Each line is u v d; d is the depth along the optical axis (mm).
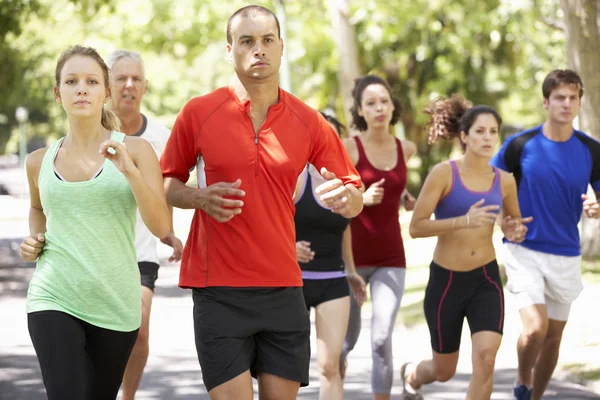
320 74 41562
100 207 6707
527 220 9414
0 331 16375
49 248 6758
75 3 29438
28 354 14078
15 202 70062
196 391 11508
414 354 14078
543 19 28406
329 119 10680
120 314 6816
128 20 37438
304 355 6922
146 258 9367
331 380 8703
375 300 10070
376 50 41125
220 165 6766
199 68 55594
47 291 6699
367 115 10445
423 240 32500
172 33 38312
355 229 10211
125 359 7008
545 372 10164
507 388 11633
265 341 6879
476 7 34781
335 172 7141
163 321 17406
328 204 6883
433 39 40156
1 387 11805
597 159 9898
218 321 6727
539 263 9773
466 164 9242
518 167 9891
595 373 12086
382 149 10492
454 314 9164
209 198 6488
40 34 45656
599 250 22266
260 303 6754
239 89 6871
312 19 37188
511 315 16922
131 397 9281
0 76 38781
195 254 6871
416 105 43250
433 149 46531
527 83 42094
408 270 24172
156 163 6867
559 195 9773
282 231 6844
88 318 6727
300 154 6898
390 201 10305
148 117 10016
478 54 40406
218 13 37125
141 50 39031
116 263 6770
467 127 9188
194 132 6848
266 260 6766
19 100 68125
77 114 6730
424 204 9141
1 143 96125
